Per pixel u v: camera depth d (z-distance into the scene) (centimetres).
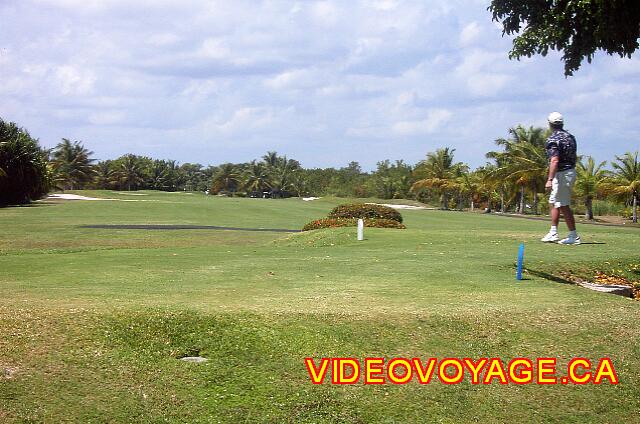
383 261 1166
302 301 785
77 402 536
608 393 604
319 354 630
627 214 6675
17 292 840
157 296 812
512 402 584
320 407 559
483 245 1391
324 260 1205
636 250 1251
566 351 664
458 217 4772
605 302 820
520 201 7600
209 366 604
